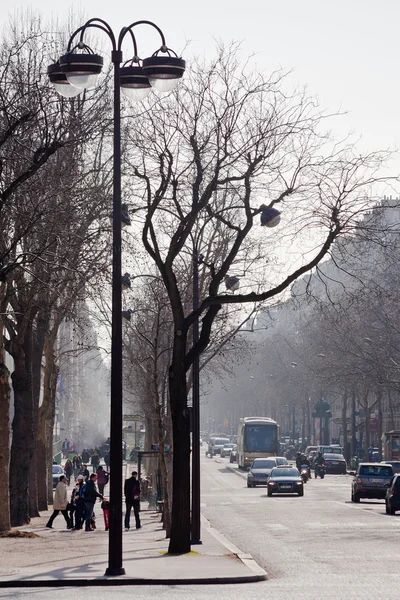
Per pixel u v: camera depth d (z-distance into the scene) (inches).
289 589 773.3
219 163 1112.2
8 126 1098.1
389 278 3029.0
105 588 793.6
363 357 3191.4
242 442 4261.8
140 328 2080.5
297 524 1632.6
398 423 4960.6
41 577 844.0
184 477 1059.9
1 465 1401.3
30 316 1556.3
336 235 1059.3
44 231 1222.3
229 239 1712.6
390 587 783.1
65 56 834.2
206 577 842.2
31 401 1651.1
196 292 1302.9
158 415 1328.7
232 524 1660.9
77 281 1492.4
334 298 3139.8
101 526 1685.5
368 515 1825.8
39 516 1862.7
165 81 864.9
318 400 5659.5
